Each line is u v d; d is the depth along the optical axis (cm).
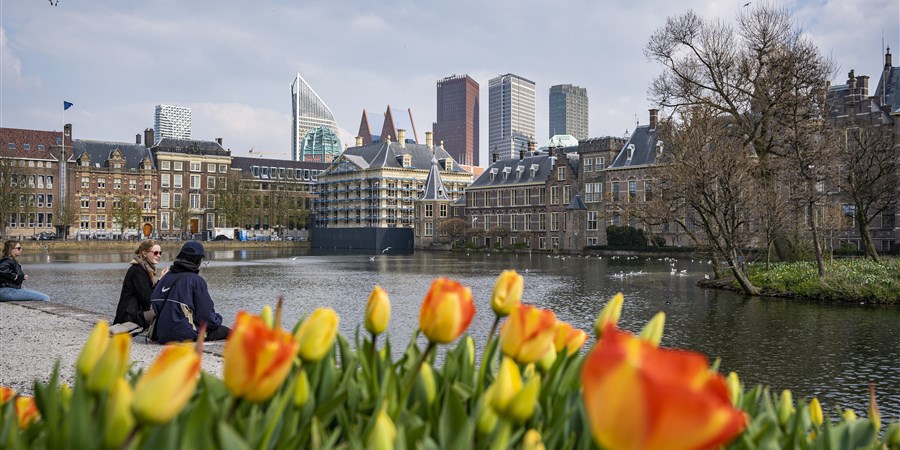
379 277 3925
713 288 3047
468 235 9538
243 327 151
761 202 2916
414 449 176
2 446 177
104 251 8081
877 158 3684
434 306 194
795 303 2450
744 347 1578
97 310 2259
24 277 1612
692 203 2886
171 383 125
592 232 7931
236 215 10756
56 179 9738
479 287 3262
